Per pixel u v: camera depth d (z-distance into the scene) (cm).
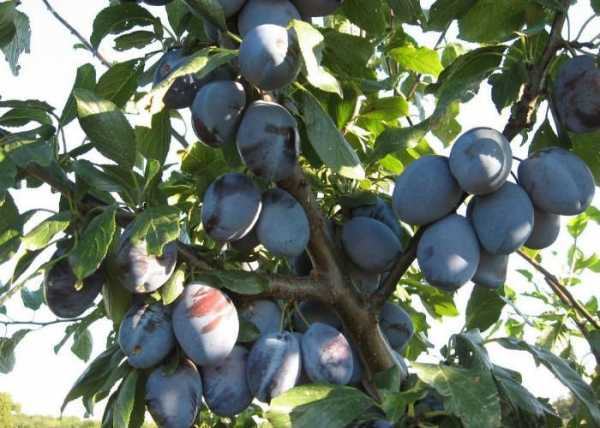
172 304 73
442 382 69
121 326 73
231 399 74
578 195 73
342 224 86
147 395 72
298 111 78
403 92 112
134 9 79
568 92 75
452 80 77
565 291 91
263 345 73
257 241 78
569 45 74
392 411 68
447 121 102
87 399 78
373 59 100
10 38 84
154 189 75
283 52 68
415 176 74
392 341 84
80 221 73
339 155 72
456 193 74
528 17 79
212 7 69
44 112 78
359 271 82
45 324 90
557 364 77
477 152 72
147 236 69
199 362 72
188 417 72
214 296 72
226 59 68
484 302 86
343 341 74
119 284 74
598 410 75
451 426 72
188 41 77
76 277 71
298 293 76
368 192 85
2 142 72
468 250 73
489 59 78
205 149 81
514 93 79
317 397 70
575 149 80
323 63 79
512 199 73
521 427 74
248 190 74
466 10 79
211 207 73
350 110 83
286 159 73
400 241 86
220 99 72
